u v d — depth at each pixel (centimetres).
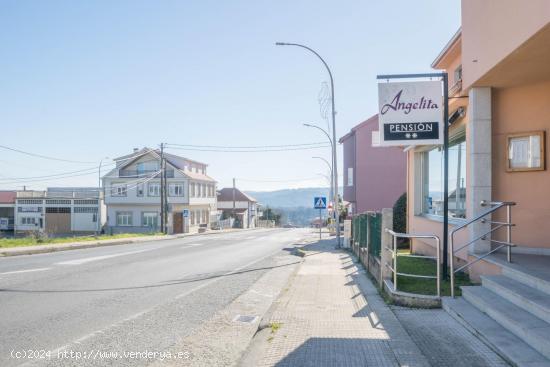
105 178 5803
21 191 6188
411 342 552
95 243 2427
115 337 623
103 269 1326
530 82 845
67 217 5938
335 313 743
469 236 898
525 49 673
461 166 1078
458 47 1206
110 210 5825
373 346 549
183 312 791
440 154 1304
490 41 768
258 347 586
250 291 1020
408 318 666
